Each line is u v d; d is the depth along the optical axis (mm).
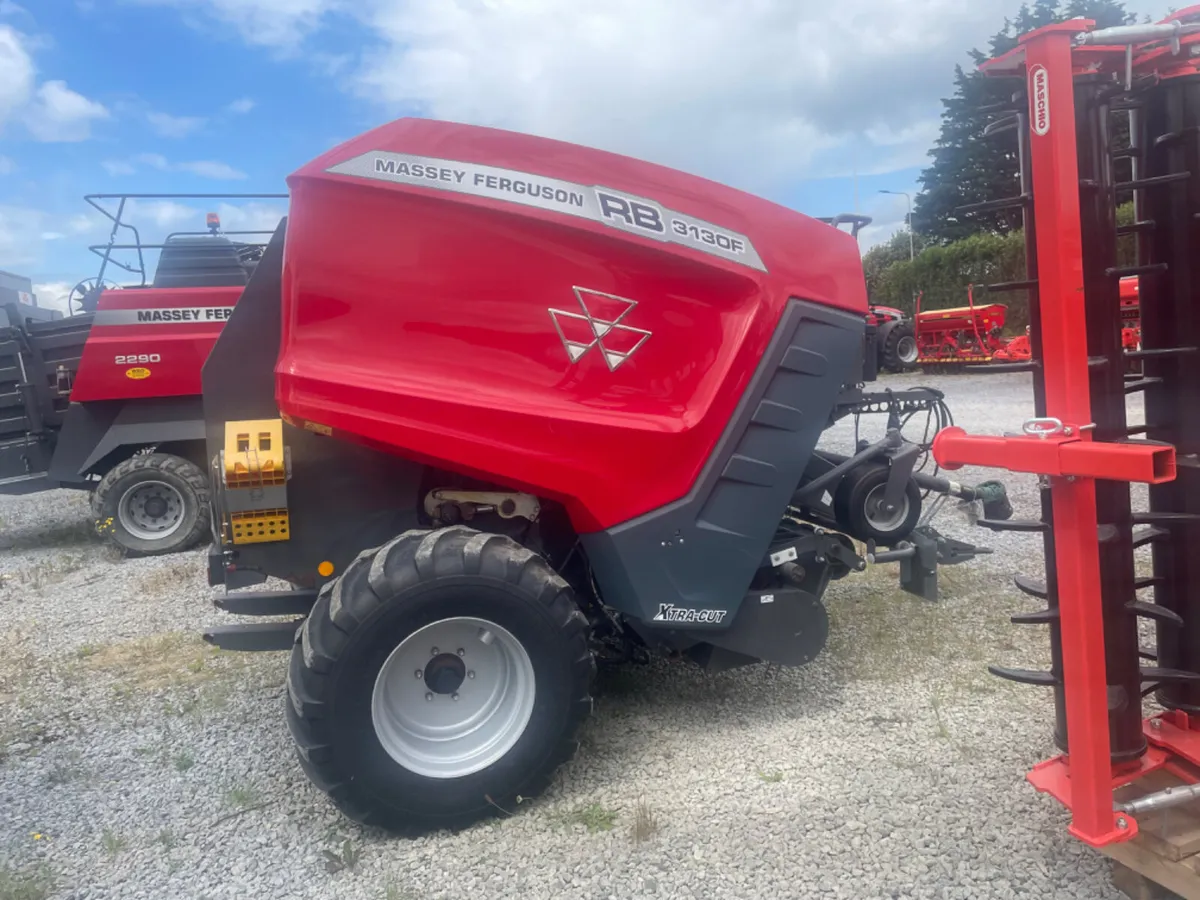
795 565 3793
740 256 3326
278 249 3611
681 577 3404
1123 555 2441
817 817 2936
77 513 10266
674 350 3318
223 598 3811
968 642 4512
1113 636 2461
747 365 3367
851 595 5324
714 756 3416
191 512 7797
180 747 3820
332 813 3180
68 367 8281
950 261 28281
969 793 3035
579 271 3197
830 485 4852
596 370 3248
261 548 3463
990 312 20359
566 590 3123
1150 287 2607
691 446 3334
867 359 5875
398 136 3066
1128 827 2275
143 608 6039
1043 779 2531
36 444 8219
